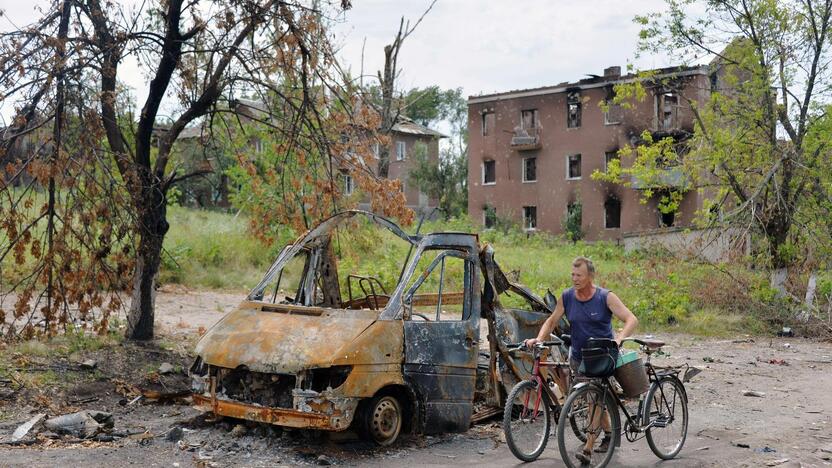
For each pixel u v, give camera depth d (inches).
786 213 678.5
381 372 263.4
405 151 2068.2
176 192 860.6
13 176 355.3
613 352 247.4
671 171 748.6
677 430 280.1
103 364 377.1
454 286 642.8
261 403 272.2
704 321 653.3
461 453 268.7
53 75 350.0
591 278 256.2
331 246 335.0
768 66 700.0
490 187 1825.8
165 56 410.0
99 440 274.1
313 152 425.4
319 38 415.5
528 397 263.3
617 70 1649.9
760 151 707.4
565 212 1706.4
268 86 415.8
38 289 587.8
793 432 316.2
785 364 501.7
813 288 695.1
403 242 895.7
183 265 791.1
